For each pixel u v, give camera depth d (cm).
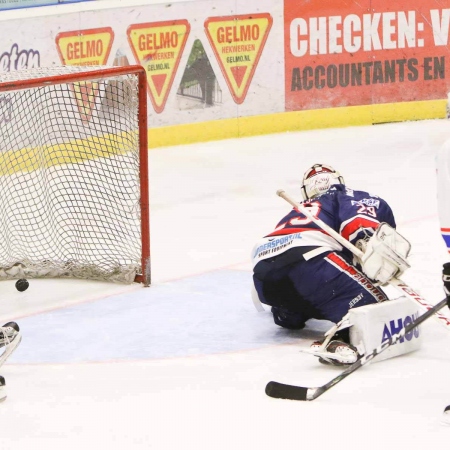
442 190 1302
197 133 4141
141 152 2200
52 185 2792
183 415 1379
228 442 1269
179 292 2134
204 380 1536
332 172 1844
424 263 2244
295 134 4225
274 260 1666
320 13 4209
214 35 4088
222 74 4131
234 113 4184
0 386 1469
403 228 2652
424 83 4344
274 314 1789
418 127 4234
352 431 1288
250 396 1447
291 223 1695
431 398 1405
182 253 2520
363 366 1560
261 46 4169
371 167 3562
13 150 2991
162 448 1257
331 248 1650
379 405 1383
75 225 2484
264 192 3272
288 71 4222
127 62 3969
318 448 1235
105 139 2689
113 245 2380
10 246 2481
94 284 2270
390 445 1234
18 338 1594
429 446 1226
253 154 3891
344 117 4319
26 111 3044
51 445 1282
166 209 3094
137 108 2205
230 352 1684
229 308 1978
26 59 3825
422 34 4306
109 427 1342
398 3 4266
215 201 3172
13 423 1371
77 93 3102
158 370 1602
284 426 1316
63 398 1474
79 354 1714
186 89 4081
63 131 3175
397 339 1380
